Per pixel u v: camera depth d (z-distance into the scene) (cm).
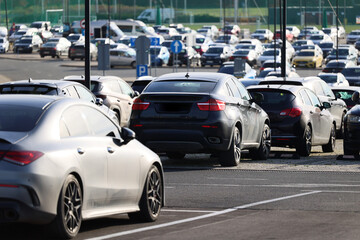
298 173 3694
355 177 3528
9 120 1986
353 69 10781
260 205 2647
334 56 16600
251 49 17550
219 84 3897
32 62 16788
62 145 1992
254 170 3822
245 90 4209
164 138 3812
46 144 1952
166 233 2119
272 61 13212
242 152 4706
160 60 16175
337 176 3569
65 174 1955
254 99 4184
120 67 15938
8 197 1864
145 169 2316
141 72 7975
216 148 3819
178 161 4259
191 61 16638
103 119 2225
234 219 2355
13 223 2225
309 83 5859
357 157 4378
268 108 4544
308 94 4825
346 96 7306
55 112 2041
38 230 2136
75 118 2102
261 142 4319
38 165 1897
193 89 3831
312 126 4691
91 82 5931
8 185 1864
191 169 3856
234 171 3769
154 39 10462
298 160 4362
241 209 2564
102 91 5894
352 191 3002
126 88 6222
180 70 15175
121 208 2220
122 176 2211
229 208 2589
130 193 2247
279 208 2572
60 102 2089
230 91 3966
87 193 2058
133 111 3869
